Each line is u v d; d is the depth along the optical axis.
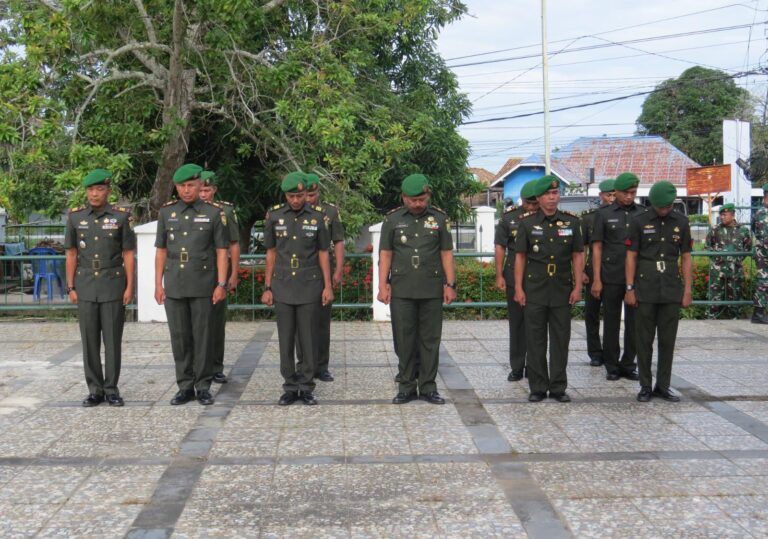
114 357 6.37
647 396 6.57
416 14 12.14
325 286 6.51
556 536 3.95
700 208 32.53
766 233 10.38
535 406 6.41
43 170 10.41
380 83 14.80
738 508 4.29
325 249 6.48
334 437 5.57
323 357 7.33
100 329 6.41
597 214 7.41
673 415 6.12
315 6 11.77
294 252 6.40
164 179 11.59
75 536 3.96
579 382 7.27
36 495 4.49
